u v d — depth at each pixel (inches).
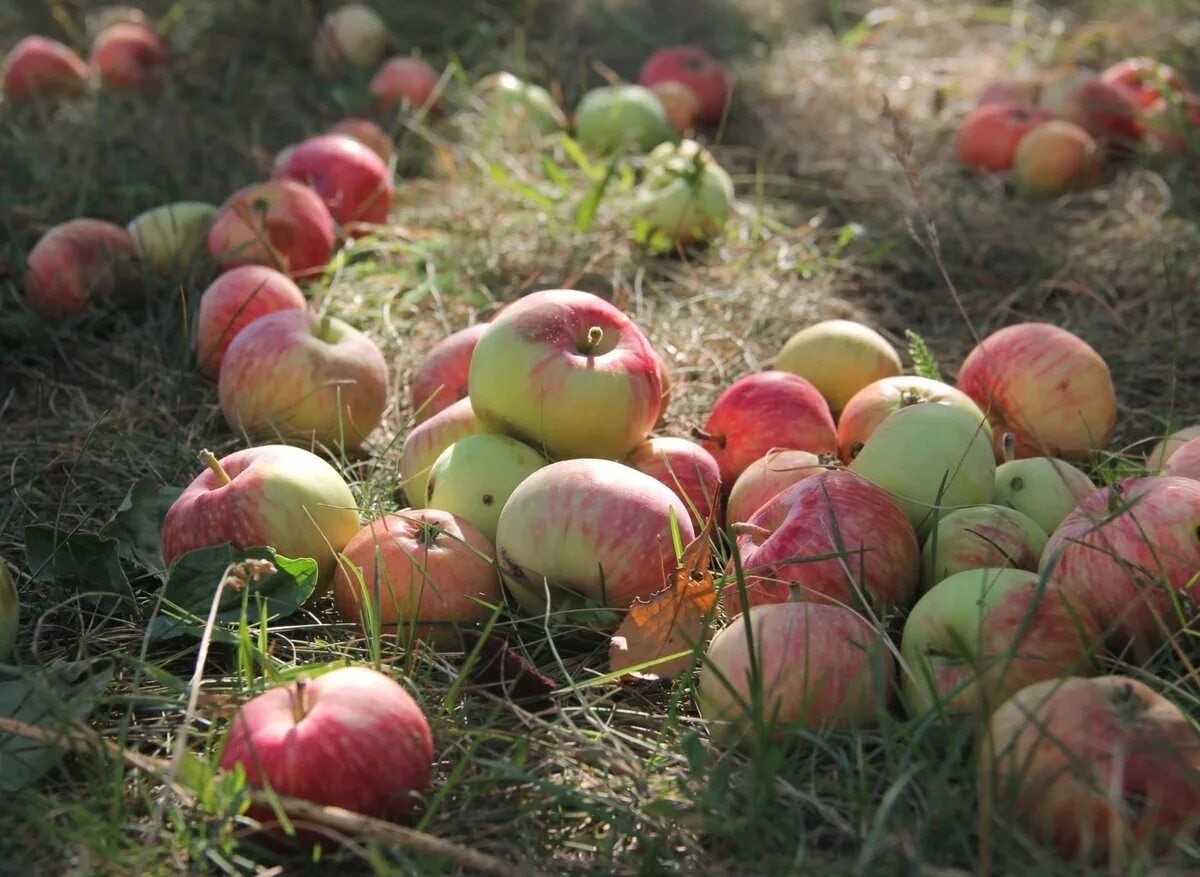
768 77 67.7
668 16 75.4
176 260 46.9
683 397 42.5
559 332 35.6
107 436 41.1
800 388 38.1
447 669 33.3
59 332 44.9
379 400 40.3
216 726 31.8
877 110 63.9
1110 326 46.2
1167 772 28.9
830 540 33.1
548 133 60.5
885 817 29.0
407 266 48.7
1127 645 32.4
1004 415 39.3
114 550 34.7
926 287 49.1
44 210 50.1
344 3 70.4
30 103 60.8
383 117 60.2
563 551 33.1
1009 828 28.9
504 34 70.7
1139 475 38.1
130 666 33.4
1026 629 31.2
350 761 29.4
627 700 33.3
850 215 53.0
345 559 34.1
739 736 31.3
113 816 29.6
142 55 63.3
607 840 30.0
